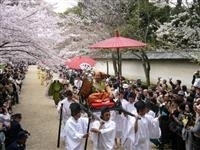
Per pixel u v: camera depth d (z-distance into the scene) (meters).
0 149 8.67
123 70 37.12
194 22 18.89
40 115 18.98
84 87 11.52
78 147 8.42
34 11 14.07
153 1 20.47
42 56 15.11
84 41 30.31
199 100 9.84
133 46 10.70
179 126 10.52
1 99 14.16
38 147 12.09
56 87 20.39
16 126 9.88
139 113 8.46
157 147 11.57
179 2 19.55
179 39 20.62
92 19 29.91
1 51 14.41
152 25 25.53
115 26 28.83
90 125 8.70
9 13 12.56
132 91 12.55
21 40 13.66
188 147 9.39
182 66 24.14
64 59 16.69
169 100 11.32
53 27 15.93
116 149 10.97
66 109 12.21
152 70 29.17
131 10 28.36
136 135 8.46
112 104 9.84
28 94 30.11
